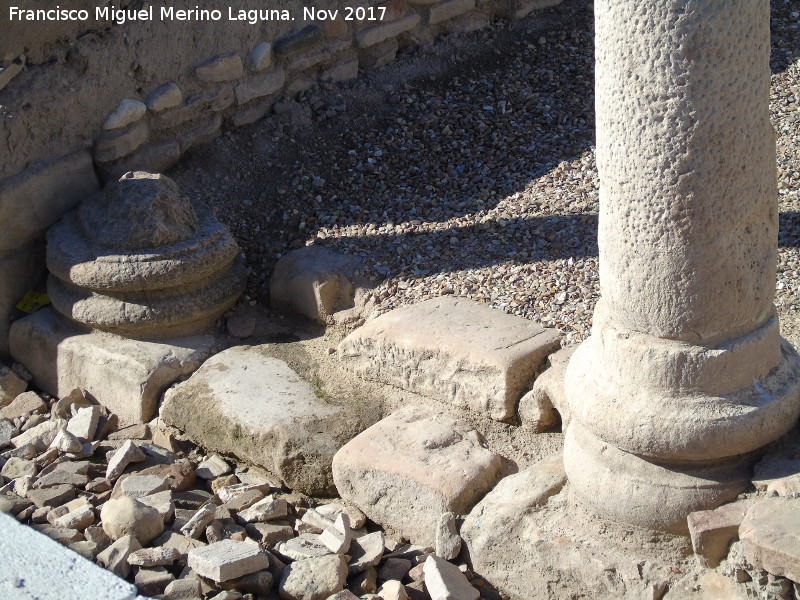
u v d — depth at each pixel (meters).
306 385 4.69
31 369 5.27
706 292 3.04
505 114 6.21
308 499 4.29
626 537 3.36
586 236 5.10
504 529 3.61
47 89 5.16
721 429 3.11
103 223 4.93
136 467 4.48
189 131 5.79
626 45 2.91
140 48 5.48
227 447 4.51
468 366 4.27
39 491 4.29
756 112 2.93
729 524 3.14
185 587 3.58
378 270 5.11
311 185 5.82
